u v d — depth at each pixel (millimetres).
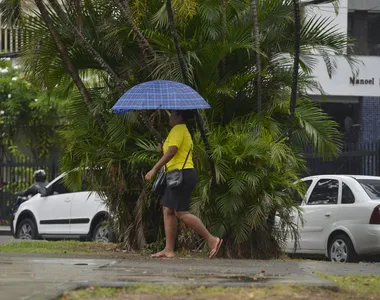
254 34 15961
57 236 23938
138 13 15914
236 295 8805
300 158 17219
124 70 16922
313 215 19703
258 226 16031
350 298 9000
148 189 16531
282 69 17234
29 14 16891
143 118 15961
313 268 13031
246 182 15414
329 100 35594
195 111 15023
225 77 17000
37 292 8711
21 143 35281
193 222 14008
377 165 29922
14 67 35438
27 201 25297
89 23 16938
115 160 16547
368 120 36219
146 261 13203
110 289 9109
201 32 16141
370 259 18609
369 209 18266
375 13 36625
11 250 16656
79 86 16766
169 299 8523
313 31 17234
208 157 15617
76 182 17594
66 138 17484
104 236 22172
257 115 16312
